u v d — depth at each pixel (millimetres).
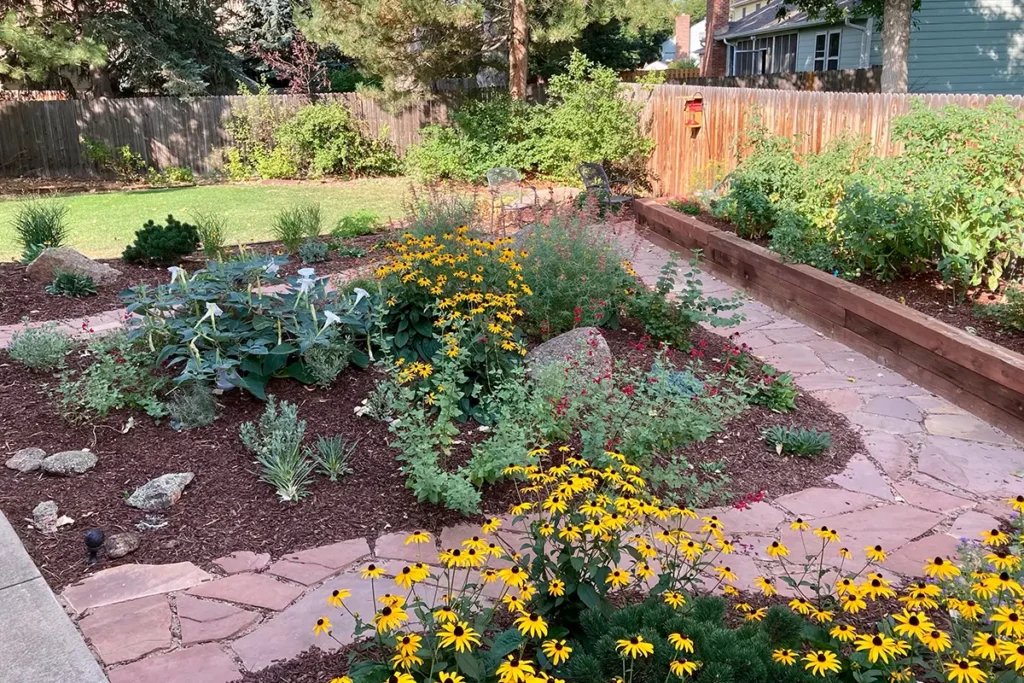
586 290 5793
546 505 2592
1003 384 4758
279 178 17734
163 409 4590
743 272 7898
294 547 3486
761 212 8211
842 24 20375
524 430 4016
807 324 6883
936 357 5352
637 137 13938
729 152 11086
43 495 3807
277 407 4691
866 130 8320
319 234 10281
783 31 24641
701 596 2949
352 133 17625
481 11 15234
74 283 7250
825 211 7781
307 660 2730
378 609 3023
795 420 4949
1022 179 6180
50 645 2791
